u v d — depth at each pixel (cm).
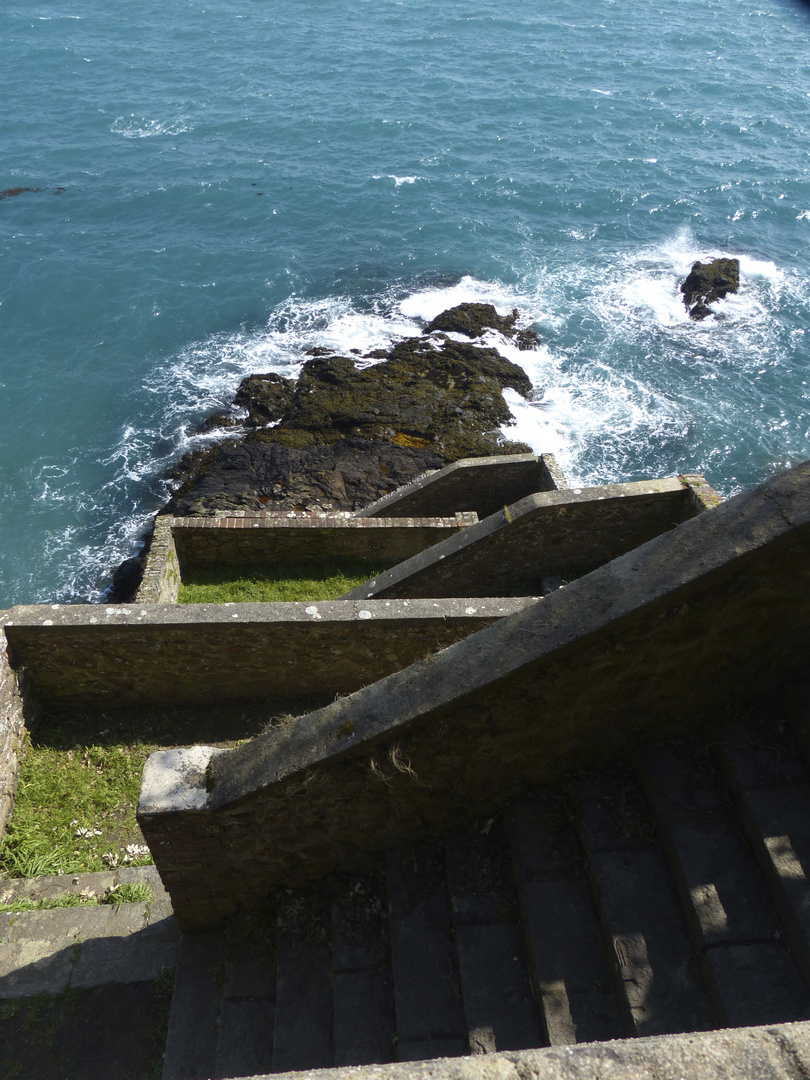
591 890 396
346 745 399
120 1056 473
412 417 2159
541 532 1066
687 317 2684
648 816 407
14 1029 487
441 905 432
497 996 381
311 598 1157
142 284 2870
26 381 2447
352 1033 400
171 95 4409
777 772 390
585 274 2920
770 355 2512
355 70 4709
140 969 513
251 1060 426
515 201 3388
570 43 5122
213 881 464
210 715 791
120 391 2395
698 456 2167
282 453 2064
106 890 602
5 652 711
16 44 5100
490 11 5675
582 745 421
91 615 723
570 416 2259
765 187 3466
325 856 459
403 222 3253
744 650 393
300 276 2917
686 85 4494
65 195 3434
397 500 1383
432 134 3947
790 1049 221
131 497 2053
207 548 1179
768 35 5256
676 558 369
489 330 2572
